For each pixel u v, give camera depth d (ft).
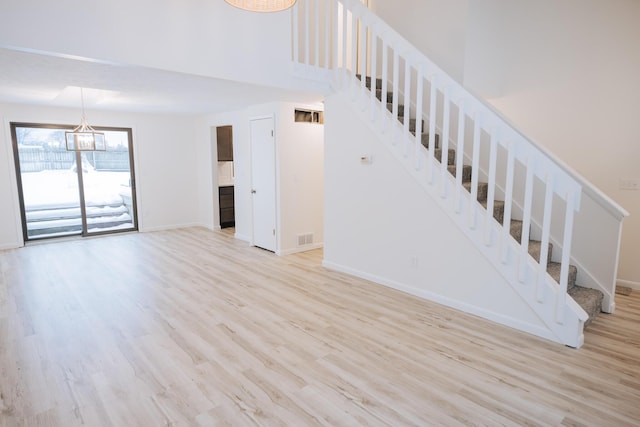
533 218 12.51
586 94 13.82
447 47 14.38
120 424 6.61
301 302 12.24
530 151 9.45
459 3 13.85
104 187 23.08
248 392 7.50
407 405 7.12
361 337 9.82
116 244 20.67
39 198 21.07
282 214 18.21
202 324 10.61
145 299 12.51
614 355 8.93
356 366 8.45
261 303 12.17
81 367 8.41
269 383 7.80
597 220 11.23
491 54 15.06
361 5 13.15
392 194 13.02
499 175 13.33
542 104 14.79
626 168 13.35
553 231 12.10
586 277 11.59
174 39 10.80
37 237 21.17
